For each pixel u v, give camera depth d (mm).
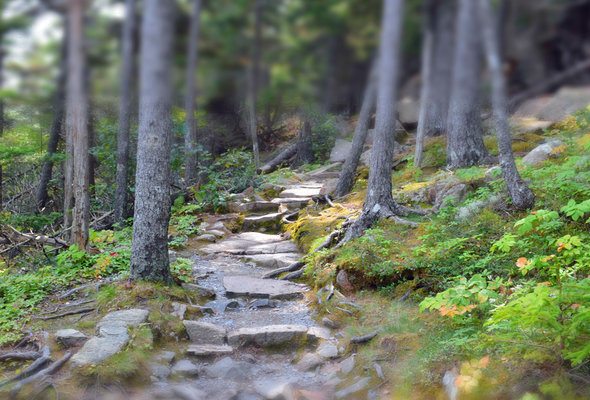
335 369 3760
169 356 3805
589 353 2385
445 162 9305
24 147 6930
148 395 3320
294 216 8945
